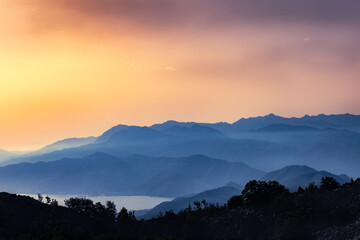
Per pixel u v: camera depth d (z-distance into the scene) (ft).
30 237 437.99
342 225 387.55
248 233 439.22
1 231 433.07
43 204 512.22
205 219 500.33
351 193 417.28
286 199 451.94
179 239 474.08
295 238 398.42
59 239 436.35
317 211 420.77
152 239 483.10
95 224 508.94
